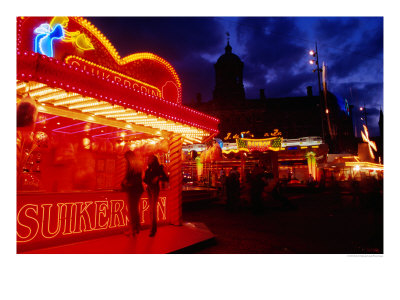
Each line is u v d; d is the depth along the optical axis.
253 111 37.81
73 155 7.46
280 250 4.93
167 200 6.73
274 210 10.79
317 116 36.50
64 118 5.89
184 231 5.83
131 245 4.62
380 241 5.59
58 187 7.23
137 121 5.82
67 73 3.57
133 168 5.07
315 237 5.97
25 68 3.20
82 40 4.57
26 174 6.80
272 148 16.17
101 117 5.47
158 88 6.11
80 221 4.90
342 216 8.99
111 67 5.11
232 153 19.47
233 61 39.53
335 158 21.17
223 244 5.35
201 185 18.77
